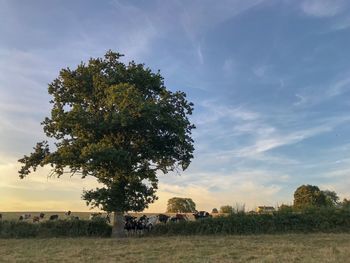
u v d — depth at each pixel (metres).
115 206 37.22
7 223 39.12
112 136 38.19
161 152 39.38
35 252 26.19
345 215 38.41
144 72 39.06
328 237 32.56
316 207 39.72
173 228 38.97
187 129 39.88
